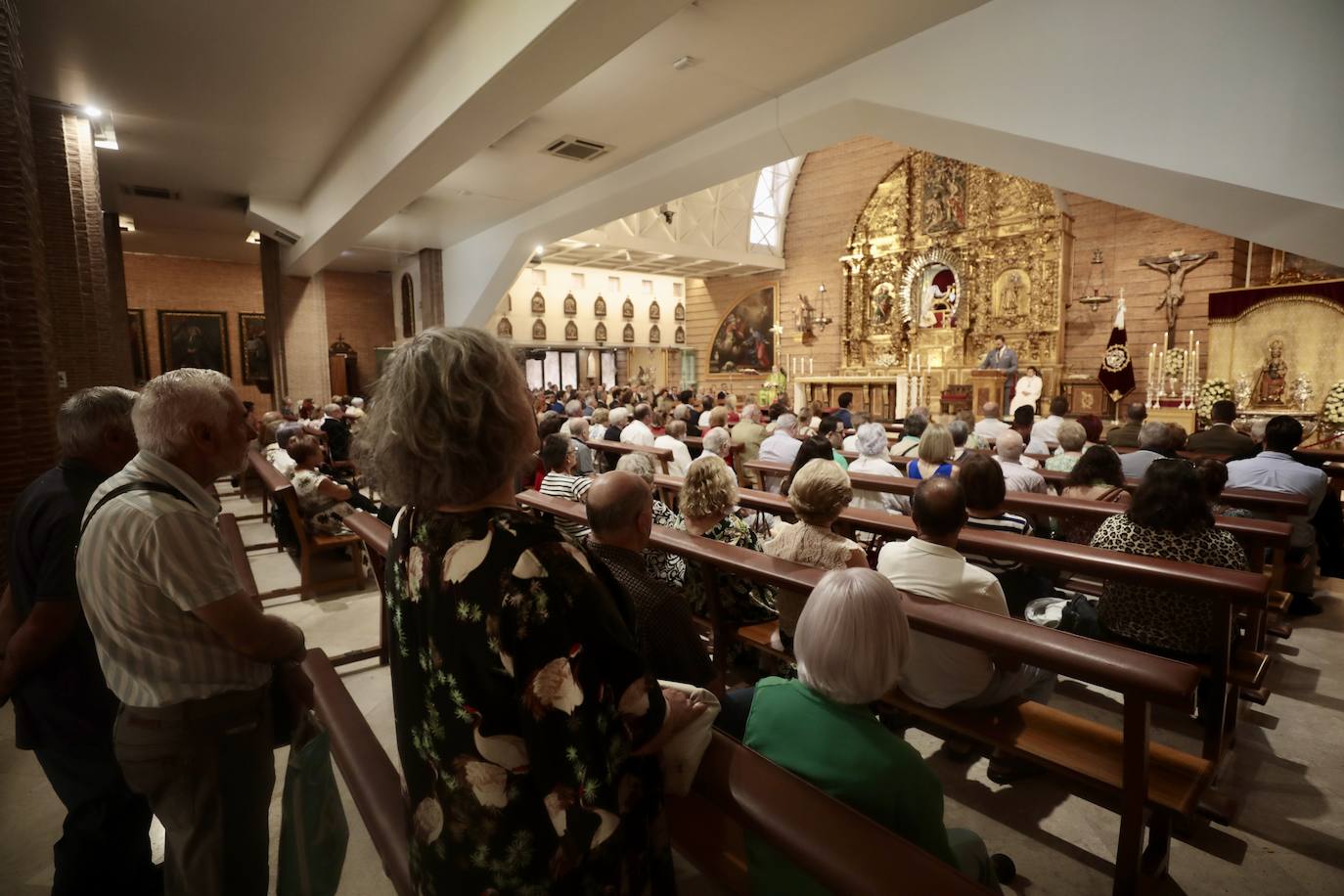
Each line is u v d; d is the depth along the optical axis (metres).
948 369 15.19
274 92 7.20
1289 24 3.95
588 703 0.73
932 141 5.95
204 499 1.53
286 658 1.59
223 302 17.22
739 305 20.05
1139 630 2.61
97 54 6.18
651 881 0.90
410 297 15.93
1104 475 3.79
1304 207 4.09
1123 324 12.90
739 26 5.45
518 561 0.76
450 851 0.81
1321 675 3.26
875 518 3.22
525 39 4.63
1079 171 5.06
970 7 5.16
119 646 1.46
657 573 3.09
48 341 3.97
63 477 1.71
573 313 18.95
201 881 1.52
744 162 7.86
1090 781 1.85
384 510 5.09
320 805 1.46
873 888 0.81
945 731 2.63
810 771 1.19
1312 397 10.69
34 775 2.70
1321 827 2.23
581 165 8.93
